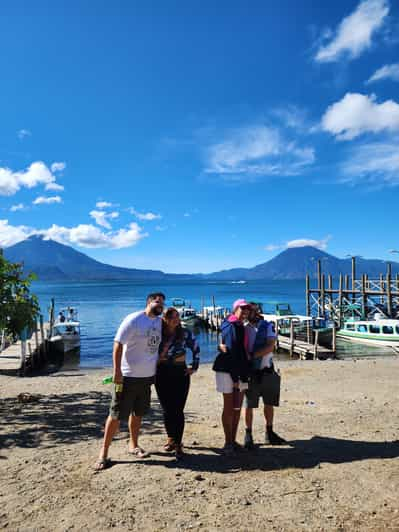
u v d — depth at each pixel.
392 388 10.71
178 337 5.32
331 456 5.39
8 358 19.86
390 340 27.16
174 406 5.24
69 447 5.82
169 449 5.50
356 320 35.44
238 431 6.57
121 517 3.84
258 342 5.63
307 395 9.80
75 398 9.66
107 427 5.02
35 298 8.60
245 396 5.64
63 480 4.64
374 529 3.63
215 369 5.44
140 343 4.96
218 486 4.47
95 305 75.19
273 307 67.50
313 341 29.62
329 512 3.94
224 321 5.61
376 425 6.96
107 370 19.56
